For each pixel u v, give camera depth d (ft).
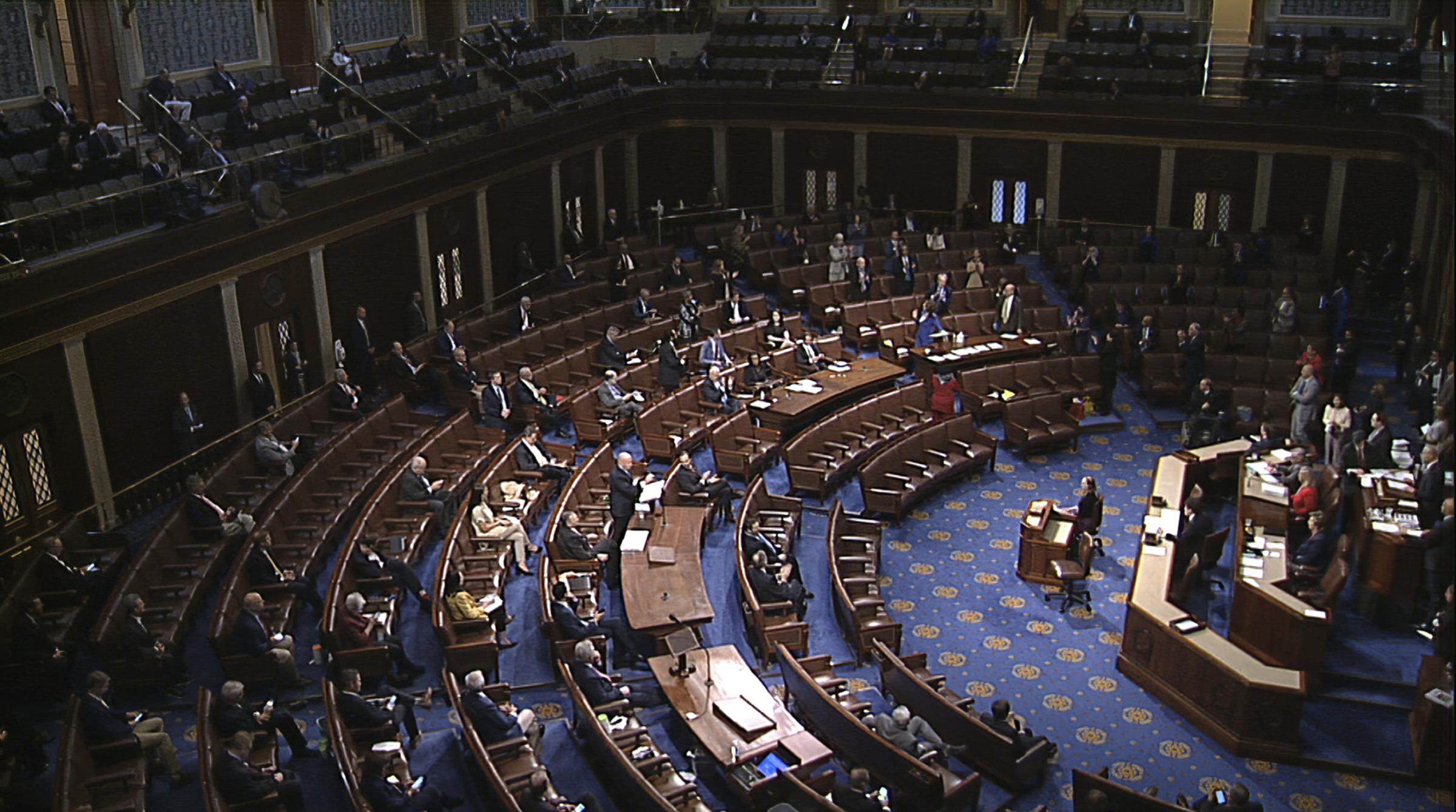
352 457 73.31
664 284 104.06
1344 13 118.21
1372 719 58.49
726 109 126.31
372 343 90.53
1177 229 118.01
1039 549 70.13
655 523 67.46
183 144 75.41
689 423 81.61
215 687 55.88
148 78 81.25
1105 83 116.06
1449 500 62.85
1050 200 121.60
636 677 58.65
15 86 72.38
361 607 55.62
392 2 106.93
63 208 63.82
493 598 60.34
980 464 83.56
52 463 65.82
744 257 109.70
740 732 51.47
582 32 128.57
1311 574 62.23
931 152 123.95
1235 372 90.84
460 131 97.50
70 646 55.83
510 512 69.05
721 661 55.98
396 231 91.76
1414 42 111.65
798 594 63.21
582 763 52.75
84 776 45.98
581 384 87.10
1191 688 58.95
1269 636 60.85
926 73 121.49
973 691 61.26
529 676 58.65
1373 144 107.76
